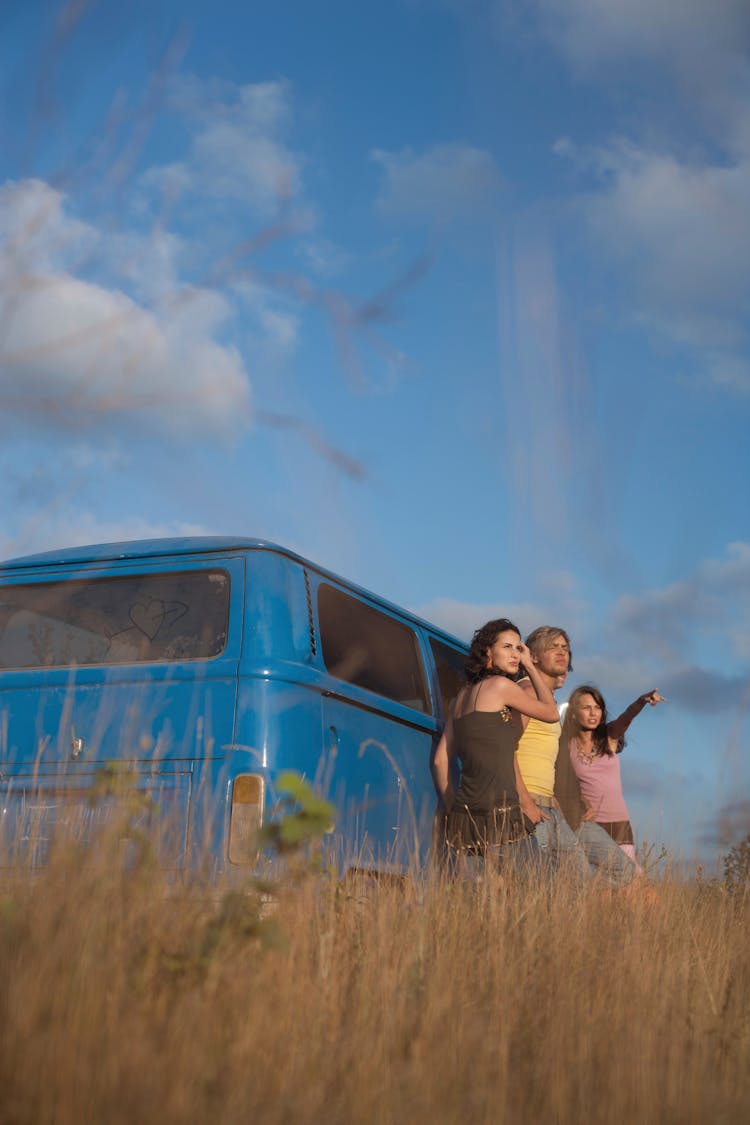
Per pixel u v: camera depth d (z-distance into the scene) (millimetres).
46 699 4547
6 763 4465
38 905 2770
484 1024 3143
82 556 5020
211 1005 2674
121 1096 2193
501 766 5027
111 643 4777
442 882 4438
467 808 5023
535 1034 3137
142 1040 2389
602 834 5258
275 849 3100
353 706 5020
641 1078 2820
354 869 4441
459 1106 2602
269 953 2992
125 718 4395
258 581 4664
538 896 4312
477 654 5340
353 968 3365
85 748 4391
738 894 4672
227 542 4816
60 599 4984
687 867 4777
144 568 4879
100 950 2693
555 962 3670
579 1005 3336
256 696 4352
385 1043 2809
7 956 2541
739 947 4344
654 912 4398
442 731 5953
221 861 3838
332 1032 2846
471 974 3527
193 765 4277
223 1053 2527
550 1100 2762
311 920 3457
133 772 3312
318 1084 2543
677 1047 3021
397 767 5355
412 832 5379
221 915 2982
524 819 4969
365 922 3648
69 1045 2273
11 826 4043
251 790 4172
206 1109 2293
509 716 5164
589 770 5484
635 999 3420
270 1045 2611
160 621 4734
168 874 3344
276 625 4570
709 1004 3650
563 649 5840
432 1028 2922
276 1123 2318
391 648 5828
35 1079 2191
